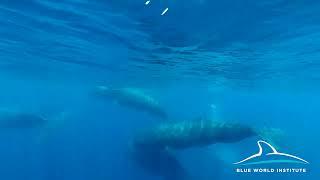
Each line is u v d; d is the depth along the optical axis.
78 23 14.55
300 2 10.15
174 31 14.30
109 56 22.42
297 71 26.09
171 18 12.35
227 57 20.36
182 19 12.35
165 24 13.23
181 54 19.75
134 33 15.38
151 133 19.05
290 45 16.70
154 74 29.38
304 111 91.75
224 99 58.56
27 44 20.72
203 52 18.91
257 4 10.41
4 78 43.41
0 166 57.06
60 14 13.41
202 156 40.47
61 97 69.12
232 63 22.52
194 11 11.38
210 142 17.83
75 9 12.48
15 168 55.12
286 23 12.56
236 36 14.82
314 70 25.50
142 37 16.03
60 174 47.53
